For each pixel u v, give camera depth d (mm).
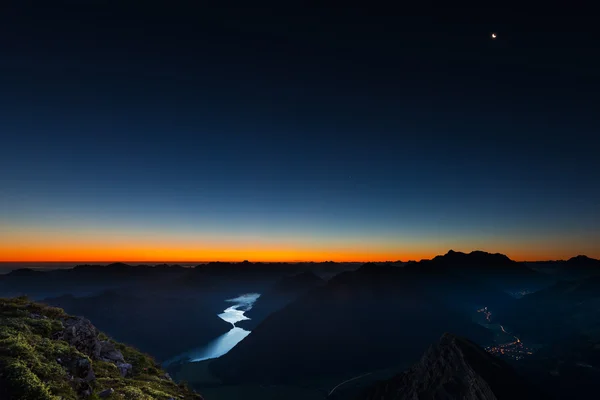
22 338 17531
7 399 13359
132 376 22281
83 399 15773
